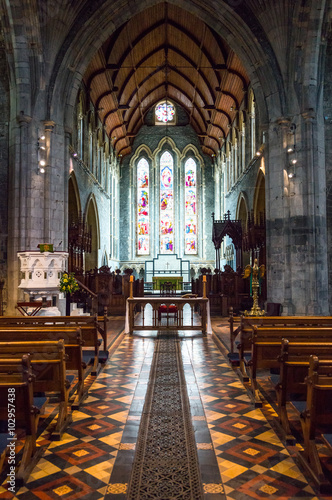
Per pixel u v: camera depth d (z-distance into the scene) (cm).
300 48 1502
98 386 692
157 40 2538
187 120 3747
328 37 1603
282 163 1541
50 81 1551
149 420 536
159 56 2734
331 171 1609
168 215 3697
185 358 901
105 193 3070
